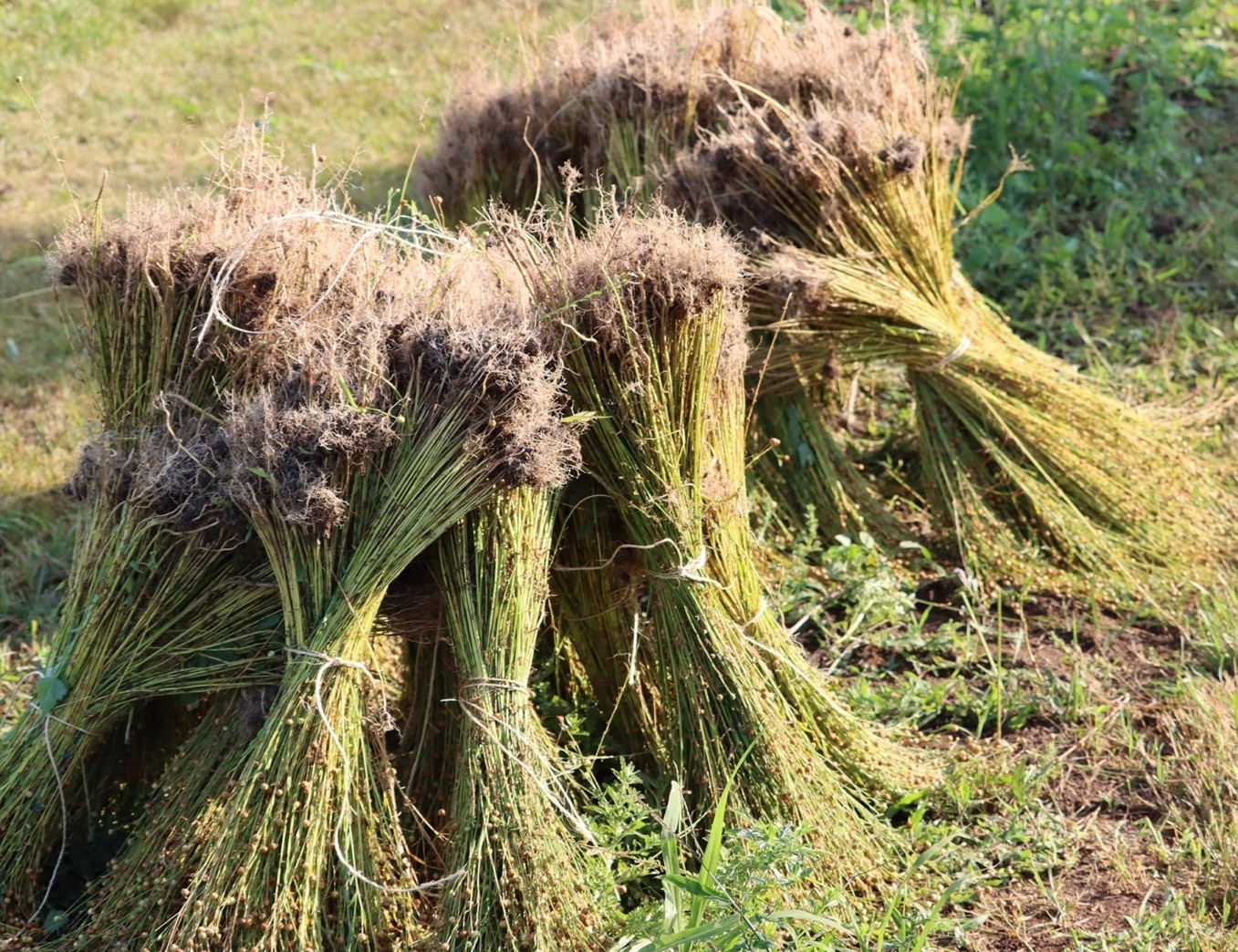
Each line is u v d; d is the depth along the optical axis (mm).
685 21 4977
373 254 3041
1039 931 2918
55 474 4953
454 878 2619
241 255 2836
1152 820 3271
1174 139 6832
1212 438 4820
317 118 7742
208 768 2781
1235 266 5754
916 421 4477
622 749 3291
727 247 3141
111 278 2910
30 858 2785
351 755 2682
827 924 2578
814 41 4723
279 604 2850
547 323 2971
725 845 2924
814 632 4008
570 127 4805
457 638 2814
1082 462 4309
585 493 3164
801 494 4402
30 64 8445
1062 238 6043
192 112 7883
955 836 3145
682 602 3014
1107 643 3941
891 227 4324
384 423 2705
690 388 3035
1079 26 7234
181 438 2879
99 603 2781
